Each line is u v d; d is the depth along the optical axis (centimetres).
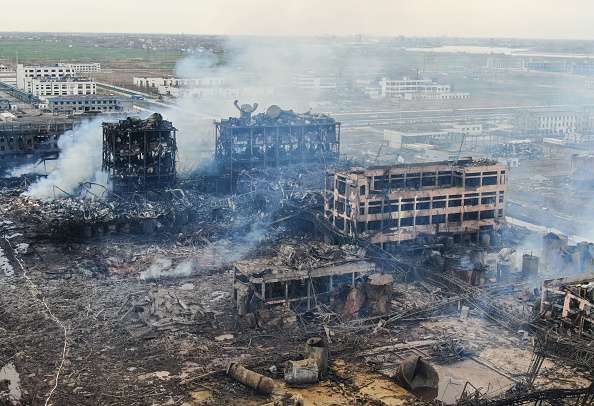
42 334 9456
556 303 9750
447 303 10675
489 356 9112
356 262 10894
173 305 10238
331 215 13825
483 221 14025
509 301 10856
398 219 13262
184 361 8819
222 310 10475
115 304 10606
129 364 8688
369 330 9900
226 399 7894
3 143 19950
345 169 13600
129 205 15538
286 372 8362
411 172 13600
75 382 8175
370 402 7894
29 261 12650
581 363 8300
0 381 8125
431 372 8219
